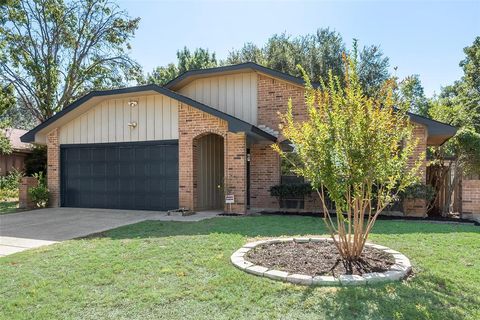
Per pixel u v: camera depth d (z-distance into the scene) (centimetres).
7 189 2067
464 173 1237
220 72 1381
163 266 561
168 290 459
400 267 522
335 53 2972
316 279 472
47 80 2341
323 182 534
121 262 586
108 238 801
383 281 476
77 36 2445
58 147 1462
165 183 1295
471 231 827
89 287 480
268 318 382
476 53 2762
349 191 550
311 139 542
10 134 2536
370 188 545
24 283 504
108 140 1384
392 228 866
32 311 414
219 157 1442
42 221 1097
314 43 3080
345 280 468
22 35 2277
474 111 1820
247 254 605
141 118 1333
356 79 546
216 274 517
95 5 2436
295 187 1246
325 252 614
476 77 2750
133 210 1328
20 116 3466
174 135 1277
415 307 401
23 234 898
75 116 1430
